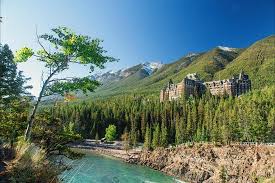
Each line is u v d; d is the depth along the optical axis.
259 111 125.69
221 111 149.62
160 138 139.50
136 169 112.62
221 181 98.44
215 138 120.38
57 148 22.23
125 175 92.00
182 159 117.44
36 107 18.44
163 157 125.25
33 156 10.09
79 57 18.25
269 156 92.44
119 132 179.38
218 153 109.25
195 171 109.00
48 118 24.25
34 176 9.30
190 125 143.50
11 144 10.89
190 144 124.62
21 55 18.02
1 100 26.77
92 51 17.89
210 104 162.38
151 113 175.88
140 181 86.31
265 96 156.62
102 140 165.12
